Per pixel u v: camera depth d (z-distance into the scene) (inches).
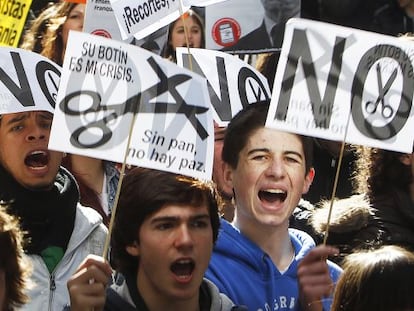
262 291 313.9
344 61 303.6
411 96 309.0
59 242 337.7
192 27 451.8
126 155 289.6
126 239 284.7
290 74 300.7
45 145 341.1
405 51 307.9
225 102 377.7
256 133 315.0
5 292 267.7
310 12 530.9
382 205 350.0
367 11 525.7
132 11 374.3
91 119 290.2
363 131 305.3
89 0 417.4
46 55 447.8
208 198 283.6
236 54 443.8
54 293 333.4
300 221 381.4
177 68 294.2
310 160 325.7
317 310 298.7
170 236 279.3
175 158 292.5
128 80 292.2
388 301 263.3
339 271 325.7
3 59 340.8
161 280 280.4
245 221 319.9
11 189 337.4
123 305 282.2
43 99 341.1
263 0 441.1
